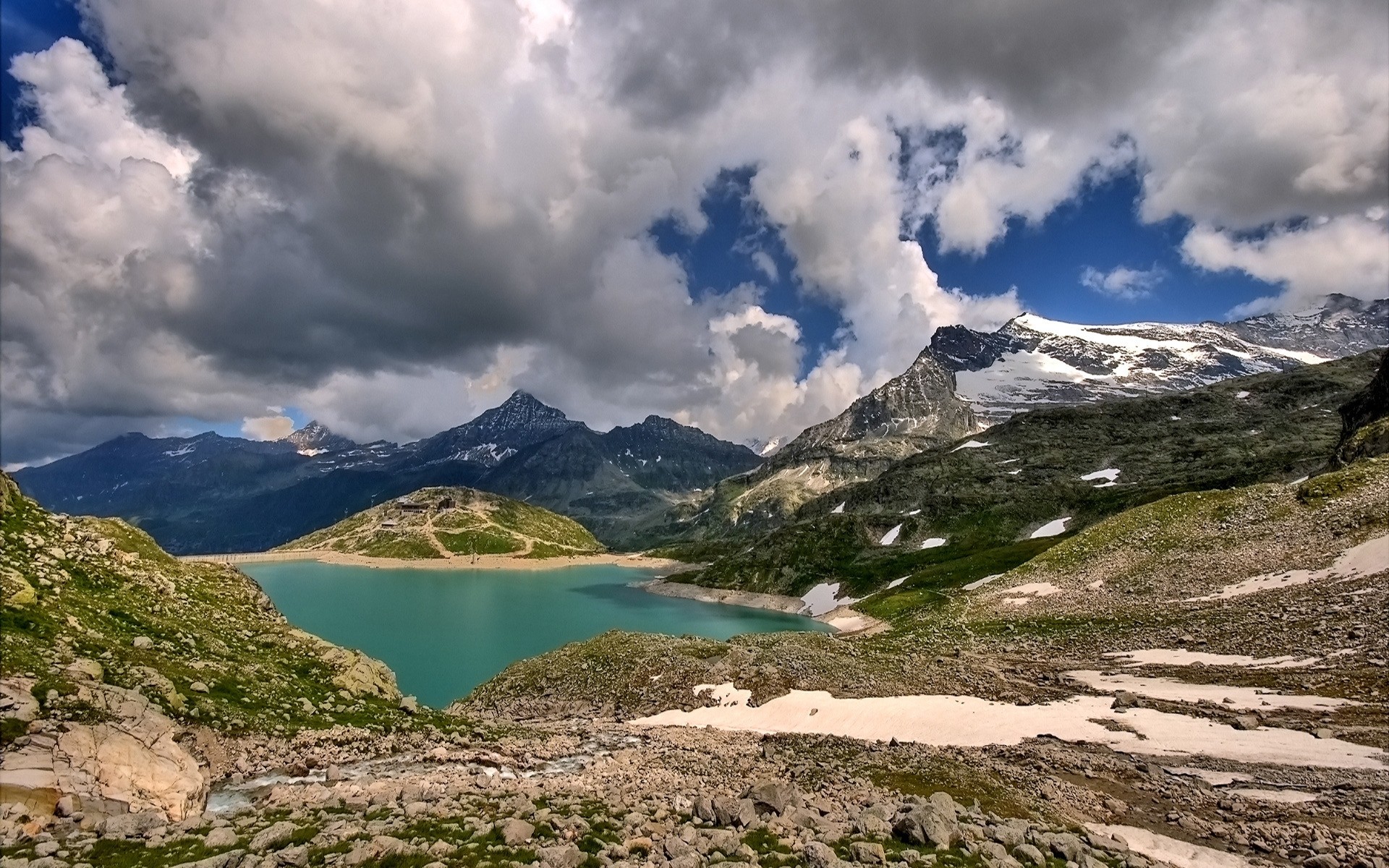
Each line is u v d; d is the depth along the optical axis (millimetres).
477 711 76875
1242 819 27906
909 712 54406
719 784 31062
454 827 19359
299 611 184125
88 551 44281
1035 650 78875
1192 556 96938
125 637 35406
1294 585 75188
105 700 25531
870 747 44062
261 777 28688
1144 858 21531
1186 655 64625
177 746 25828
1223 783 33281
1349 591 66625
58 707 23812
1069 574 110062
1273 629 64438
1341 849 23562
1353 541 78750
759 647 77562
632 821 20891
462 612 191625
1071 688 58469
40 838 17578
